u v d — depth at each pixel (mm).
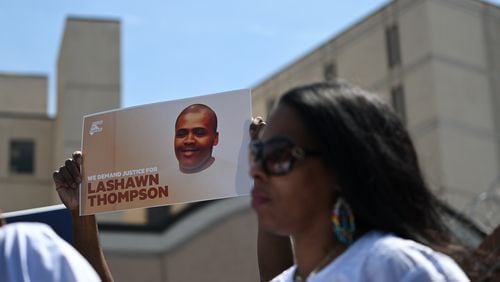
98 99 37250
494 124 37875
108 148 4188
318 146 2844
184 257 19828
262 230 4133
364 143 2826
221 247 20031
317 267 2873
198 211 20172
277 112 2914
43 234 2766
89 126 4234
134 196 4121
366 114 2869
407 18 38219
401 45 38312
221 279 19859
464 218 3777
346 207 2861
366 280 2723
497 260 4625
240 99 4105
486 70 38250
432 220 2906
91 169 4188
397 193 2850
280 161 2846
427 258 2734
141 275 19547
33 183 39531
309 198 2859
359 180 2822
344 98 2883
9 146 39719
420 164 2984
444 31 37875
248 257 20047
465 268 4621
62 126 36688
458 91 37562
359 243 2824
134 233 19734
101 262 4105
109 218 24891
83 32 37875
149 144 4156
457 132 37094
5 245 2711
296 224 2887
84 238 4125
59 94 38562
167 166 4117
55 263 2689
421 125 37188
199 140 4105
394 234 2844
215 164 4070
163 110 4176
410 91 37875
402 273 2689
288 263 4062
